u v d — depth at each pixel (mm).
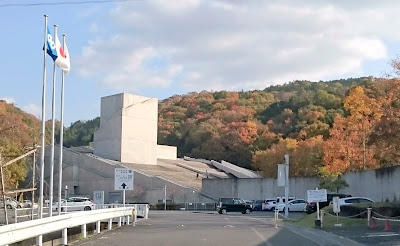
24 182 53438
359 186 51594
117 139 86312
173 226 27844
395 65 52156
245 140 111250
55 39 21594
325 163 60750
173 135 133375
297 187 65000
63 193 82125
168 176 80812
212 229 25625
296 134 97875
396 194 42000
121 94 86750
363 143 55438
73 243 17438
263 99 155125
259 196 69938
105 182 78875
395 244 18016
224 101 152500
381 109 43688
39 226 14055
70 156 86500
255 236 21516
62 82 23797
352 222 29094
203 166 103500
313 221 30531
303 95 131750
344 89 133375
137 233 22281
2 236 11539
